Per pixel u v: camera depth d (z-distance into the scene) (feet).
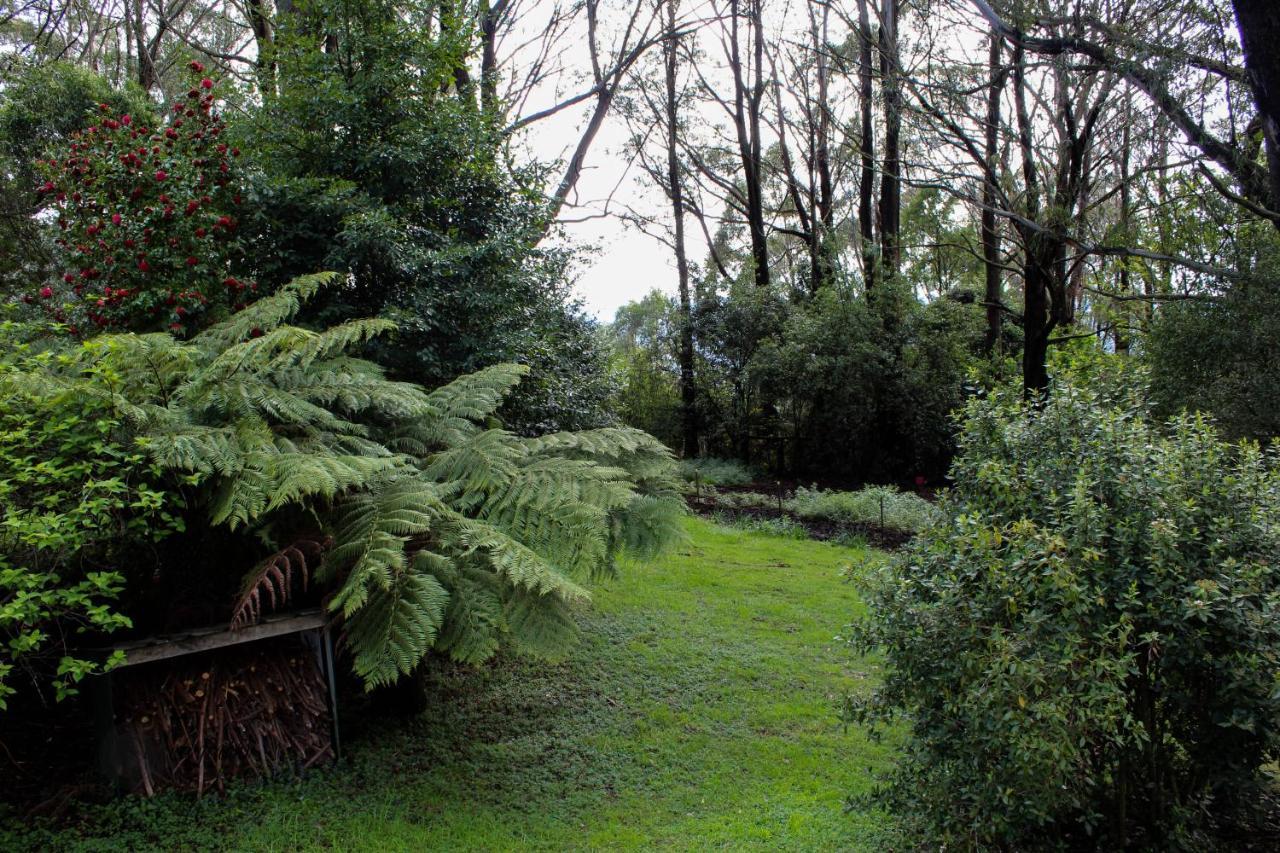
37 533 9.02
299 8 19.70
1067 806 9.32
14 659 10.65
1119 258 38.83
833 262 55.06
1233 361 28.78
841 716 10.98
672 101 58.49
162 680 11.62
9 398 10.13
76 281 15.98
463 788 12.70
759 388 52.44
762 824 11.89
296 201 16.90
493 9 37.55
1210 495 9.85
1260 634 8.73
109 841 10.15
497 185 19.77
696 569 26.30
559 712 15.70
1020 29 30.68
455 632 12.06
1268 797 10.41
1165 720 9.91
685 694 16.72
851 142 57.98
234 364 11.94
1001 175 38.68
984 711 8.82
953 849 9.41
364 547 11.53
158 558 11.83
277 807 11.35
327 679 12.96
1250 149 28.78
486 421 18.47
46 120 26.73
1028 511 10.48
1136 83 27.55
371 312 17.48
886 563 11.14
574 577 12.82
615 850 11.12
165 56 48.16
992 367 49.26
